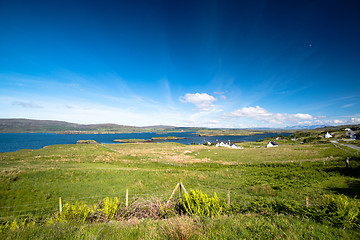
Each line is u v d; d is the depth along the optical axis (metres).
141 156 52.00
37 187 18.23
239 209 8.93
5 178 18.92
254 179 22.55
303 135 152.88
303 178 20.45
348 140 93.25
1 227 6.90
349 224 6.05
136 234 5.27
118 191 19.41
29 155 47.00
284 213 7.71
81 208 9.41
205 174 26.81
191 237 4.62
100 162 38.88
